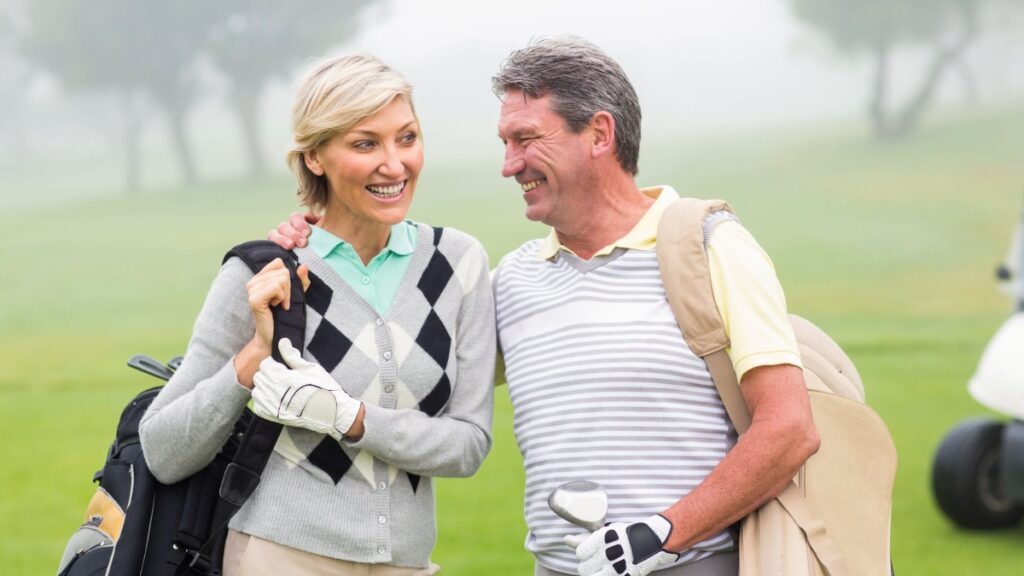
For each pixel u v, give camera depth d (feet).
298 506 13.71
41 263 175.52
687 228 13.71
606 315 13.92
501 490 46.26
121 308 137.08
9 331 119.75
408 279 14.40
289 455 13.82
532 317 14.53
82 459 58.49
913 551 34.55
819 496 13.30
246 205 247.50
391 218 13.82
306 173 14.26
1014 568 32.37
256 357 13.50
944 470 35.70
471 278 14.84
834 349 14.58
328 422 13.25
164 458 13.58
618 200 14.40
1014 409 32.35
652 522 12.78
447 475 14.28
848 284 132.77
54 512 46.37
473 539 38.06
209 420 13.37
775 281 13.53
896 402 65.62
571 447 13.78
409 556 14.26
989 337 95.55
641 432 13.55
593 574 12.69
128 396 80.07
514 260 15.40
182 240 197.77
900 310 115.44
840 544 13.19
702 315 13.43
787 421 12.81
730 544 13.57
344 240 14.29
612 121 14.10
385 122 13.56
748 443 12.88
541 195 14.28
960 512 35.78
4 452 60.08
